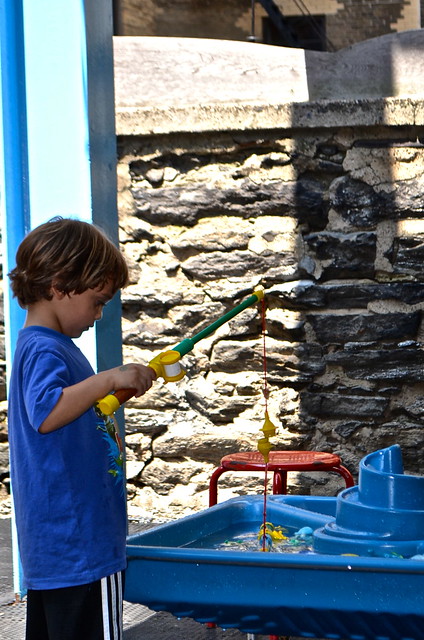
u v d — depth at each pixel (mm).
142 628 3691
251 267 5422
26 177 3725
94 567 2111
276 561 2121
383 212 5238
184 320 5508
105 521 2164
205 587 2195
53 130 3559
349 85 5348
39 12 3539
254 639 2963
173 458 5523
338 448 5305
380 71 5297
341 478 5250
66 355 2188
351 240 5262
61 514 2125
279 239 5375
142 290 5551
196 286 5508
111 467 2234
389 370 5211
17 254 2254
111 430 2287
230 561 2162
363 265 5266
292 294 5320
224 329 5434
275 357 5352
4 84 3676
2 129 3736
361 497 2621
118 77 5617
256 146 5402
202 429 5465
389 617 2051
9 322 3854
